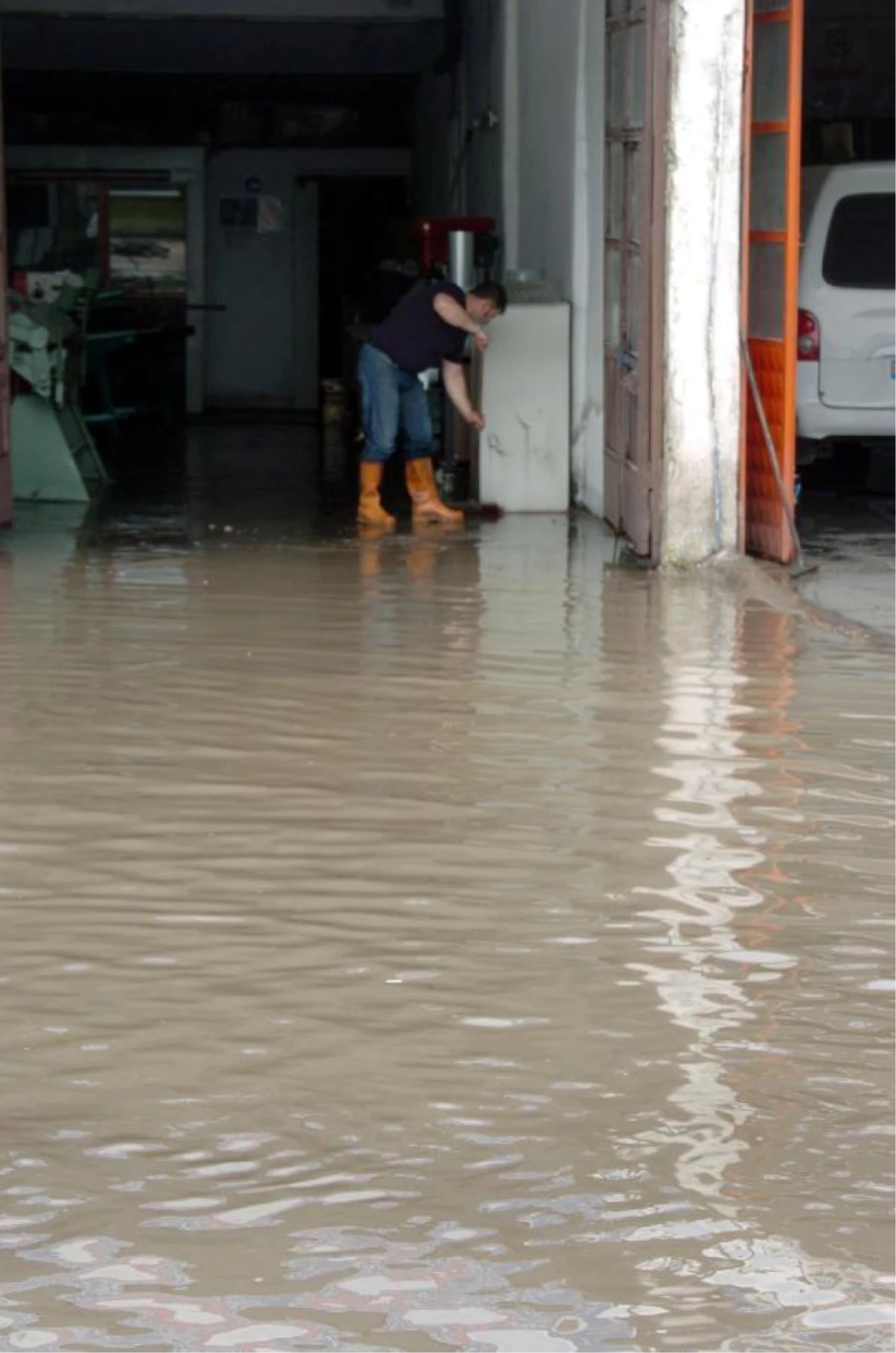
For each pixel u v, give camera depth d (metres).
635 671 14.05
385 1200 6.59
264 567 18.56
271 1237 6.36
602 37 21.12
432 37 31.95
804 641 15.12
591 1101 7.31
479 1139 7.02
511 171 26.45
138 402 36.25
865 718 12.73
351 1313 5.95
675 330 17.94
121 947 8.77
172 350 37.62
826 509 22.41
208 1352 5.76
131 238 37.66
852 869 9.86
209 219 38.09
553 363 22.44
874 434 21.28
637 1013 8.10
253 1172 6.77
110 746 11.98
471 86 29.72
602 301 21.42
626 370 19.88
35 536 20.58
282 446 31.20
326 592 17.14
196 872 9.76
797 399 21.23
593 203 21.92
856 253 21.09
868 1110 7.26
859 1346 5.80
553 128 23.58
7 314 21.67
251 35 31.42
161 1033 7.88
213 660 14.32
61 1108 7.22
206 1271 6.17
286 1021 8.00
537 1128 7.10
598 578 17.95
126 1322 5.90
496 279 26.70
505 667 14.15
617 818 10.62
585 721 12.62
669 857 10.02
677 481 18.16
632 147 19.48
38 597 16.78
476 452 23.16
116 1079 7.47
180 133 37.47
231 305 38.34
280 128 37.84
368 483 21.58
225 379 38.59
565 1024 8.00
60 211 37.53
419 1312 5.95
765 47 18.19
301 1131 7.06
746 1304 6.00
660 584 17.64
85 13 29.45
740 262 17.94
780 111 17.94
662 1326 5.88
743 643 15.04
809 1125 7.14
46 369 23.42
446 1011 8.10
